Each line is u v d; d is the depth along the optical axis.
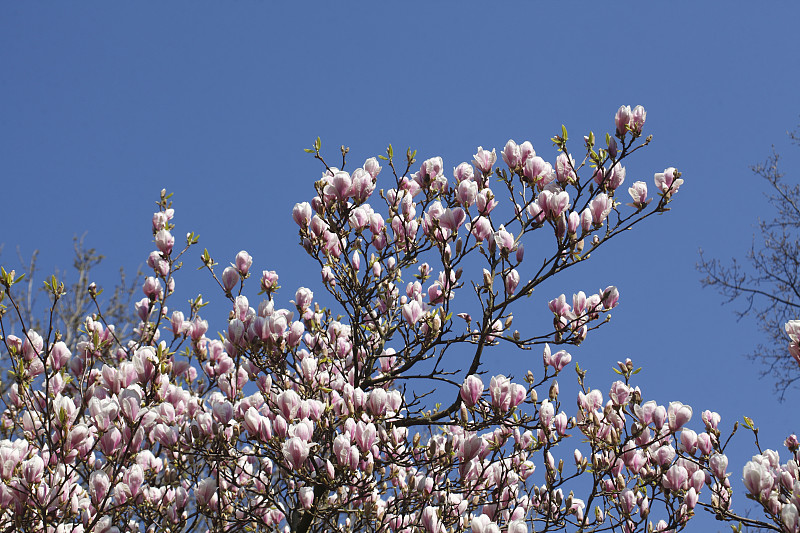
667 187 4.54
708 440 4.88
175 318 5.52
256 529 5.52
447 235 5.11
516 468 5.42
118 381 4.21
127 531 4.82
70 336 11.53
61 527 4.01
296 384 5.18
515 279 4.81
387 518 5.01
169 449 4.61
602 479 5.11
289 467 4.16
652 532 4.64
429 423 4.99
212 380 5.71
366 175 4.90
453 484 4.68
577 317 4.90
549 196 4.50
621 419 4.91
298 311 5.55
